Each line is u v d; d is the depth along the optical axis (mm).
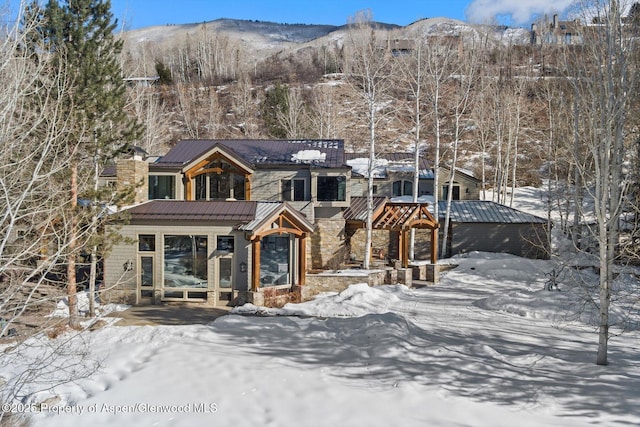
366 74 28688
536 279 27609
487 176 50062
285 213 21312
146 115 50438
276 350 12641
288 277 22250
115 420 8766
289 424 8664
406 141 53656
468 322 17391
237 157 26281
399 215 27969
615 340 15148
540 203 44438
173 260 21094
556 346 14219
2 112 8375
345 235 30719
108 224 19500
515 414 9141
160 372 10844
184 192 26766
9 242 10461
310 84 75688
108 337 13711
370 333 13633
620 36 12539
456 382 10625
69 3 16609
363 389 10164
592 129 13430
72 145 14945
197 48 109000
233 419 8812
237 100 70938
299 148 29656
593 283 22969
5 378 10219
